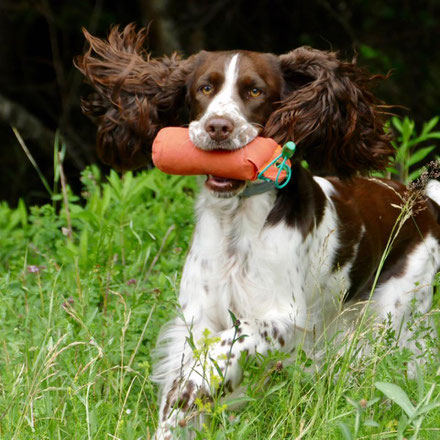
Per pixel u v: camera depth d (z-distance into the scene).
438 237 7.79
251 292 6.31
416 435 4.72
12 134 19.88
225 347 5.89
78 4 20.38
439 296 7.97
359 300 7.48
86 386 5.60
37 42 20.98
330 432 5.20
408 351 5.88
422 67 19.97
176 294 6.66
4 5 20.25
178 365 6.28
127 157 7.42
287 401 5.54
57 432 5.27
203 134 5.87
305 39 20.41
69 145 19.67
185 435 5.14
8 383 5.92
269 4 20.62
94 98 7.47
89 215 9.60
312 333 6.62
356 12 20.39
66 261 8.73
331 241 6.85
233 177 5.96
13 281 7.91
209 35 20.75
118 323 6.67
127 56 7.31
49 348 5.80
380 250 7.43
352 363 6.16
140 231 9.34
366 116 6.75
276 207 6.36
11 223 10.42
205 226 6.46
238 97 6.28
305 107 6.43
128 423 5.16
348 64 6.63
